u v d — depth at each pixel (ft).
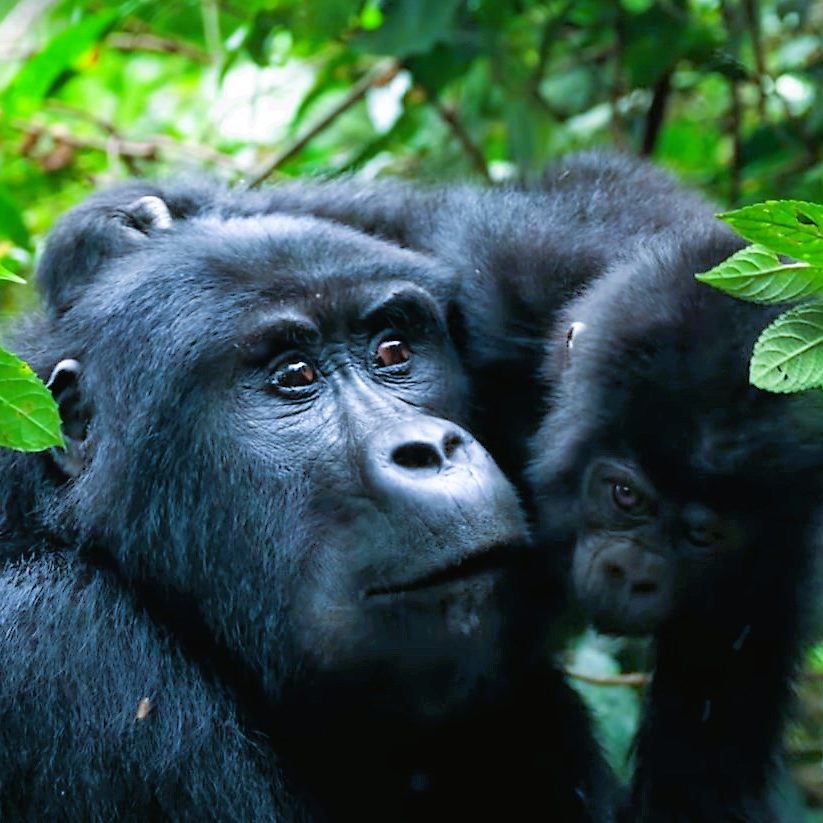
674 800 28.99
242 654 26.55
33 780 24.91
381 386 26.63
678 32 40.68
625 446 25.93
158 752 25.12
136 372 26.71
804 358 19.72
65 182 47.93
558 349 28.66
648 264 27.04
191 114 57.67
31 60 44.24
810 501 25.46
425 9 38.86
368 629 24.76
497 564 24.63
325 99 52.70
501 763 29.99
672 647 28.68
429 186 34.81
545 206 31.91
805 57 44.57
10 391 19.93
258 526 25.85
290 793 26.61
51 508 27.45
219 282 26.73
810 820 32.60
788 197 38.83
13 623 25.61
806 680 29.19
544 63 41.93
